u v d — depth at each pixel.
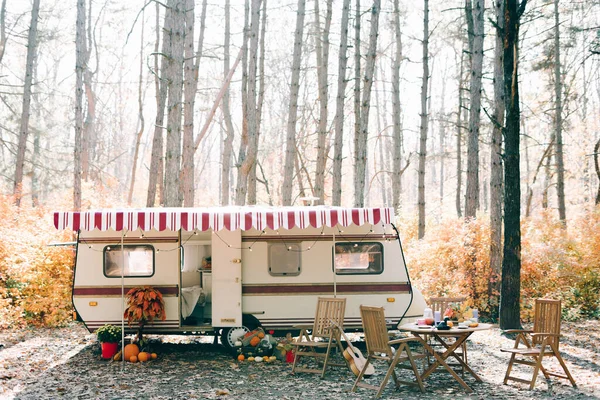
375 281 10.91
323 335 9.23
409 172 58.09
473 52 16.00
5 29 27.22
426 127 19.95
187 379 8.89
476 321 8.63
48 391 8.15
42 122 28.64
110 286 10.63
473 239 15.05
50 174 28.02
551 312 8.38
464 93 27.23
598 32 18.48
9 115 27.61
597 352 10.39
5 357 10.23
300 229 10.89
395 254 10.99
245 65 20.11
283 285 10.78
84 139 26.70
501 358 10.16
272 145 33.75
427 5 19.91
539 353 8.14
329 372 9.38
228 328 10.60
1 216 16.81
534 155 37.31
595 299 15.21
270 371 9.43
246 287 10.74
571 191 31.91
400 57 23.92
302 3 18.89
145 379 8.88
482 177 38.25
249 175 21.66
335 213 9.52
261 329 10.55
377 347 8.22
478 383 8.52
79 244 10.70
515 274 12.44
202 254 11.79
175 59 14.19
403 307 10.89
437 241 15.68
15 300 13.58
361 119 16.97
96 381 8.74
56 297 13.52
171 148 14.22
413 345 11.45
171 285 10.66
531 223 18.58
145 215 9.33
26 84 22.70
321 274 10.84
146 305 10.19
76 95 17.22
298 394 8.05
